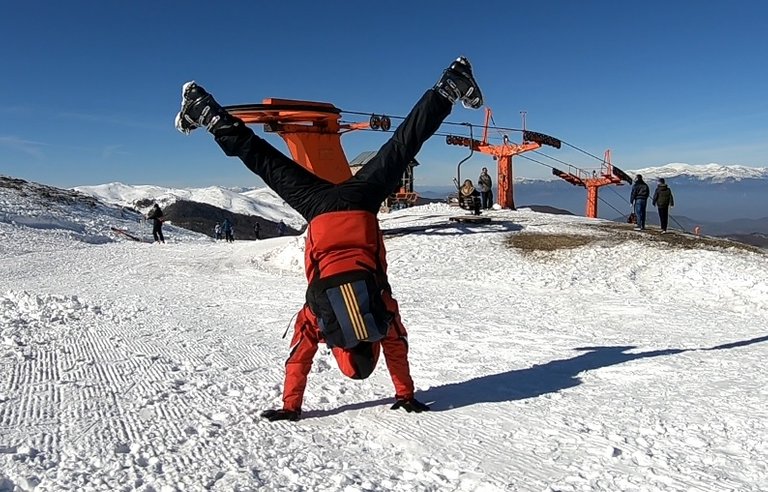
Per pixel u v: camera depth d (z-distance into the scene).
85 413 4.75
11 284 15.76
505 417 4.41
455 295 12.62
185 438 4.16
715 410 4.34
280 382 5.65
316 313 4.21
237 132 4.32
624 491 3.19
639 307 10.84
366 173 4.45
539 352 6.80
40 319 9.13
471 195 24.31
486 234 19.91
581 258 16.22
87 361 6.54
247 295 12.93
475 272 15.91
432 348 7.11
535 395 4.94
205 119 4.29
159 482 3.41
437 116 4.39
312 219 4.39
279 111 19.16
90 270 19.28
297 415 4.56
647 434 3.95
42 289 14.46
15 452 3.89
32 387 5.54
